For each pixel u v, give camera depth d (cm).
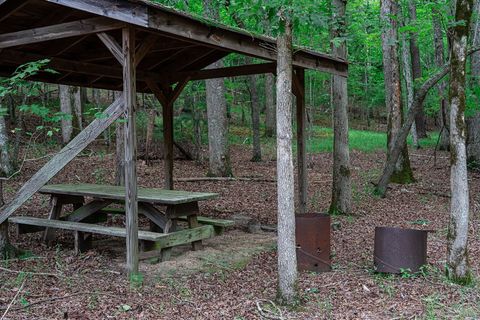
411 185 1331
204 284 553
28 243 723
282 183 481
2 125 1181
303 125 873
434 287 553
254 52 667
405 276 585
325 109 3456
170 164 934
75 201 793
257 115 1809
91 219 827
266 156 1939
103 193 684
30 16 630
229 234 825
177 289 531
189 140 1741
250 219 865
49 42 731
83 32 555
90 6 517
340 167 985
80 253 661
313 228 617
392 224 909
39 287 514
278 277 494
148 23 491
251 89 1814
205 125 2141
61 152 571
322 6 547
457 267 570
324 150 2139
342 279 584
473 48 1049
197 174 1457
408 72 1967
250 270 614
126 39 528
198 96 1861
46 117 539
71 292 502
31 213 905
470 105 1207
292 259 486
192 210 695
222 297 511
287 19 467
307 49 738
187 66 917
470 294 533
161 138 1709
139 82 970
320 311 475
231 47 620
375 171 1599
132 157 536
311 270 618
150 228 779
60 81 864
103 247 718
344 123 977
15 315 435
